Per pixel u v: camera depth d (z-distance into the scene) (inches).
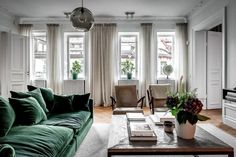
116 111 162.1
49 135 83.8
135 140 82.4
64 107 144.9
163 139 84.0
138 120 117.0
